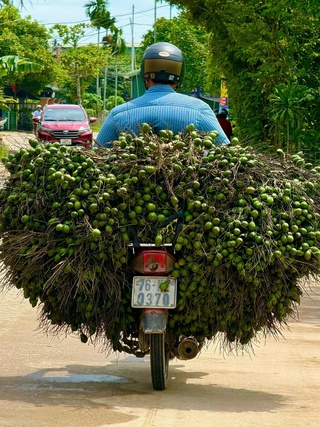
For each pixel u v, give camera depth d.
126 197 4.80
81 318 5.06
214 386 5.49
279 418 4.62
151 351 5.02
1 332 7.05
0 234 4.99
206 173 4.86
